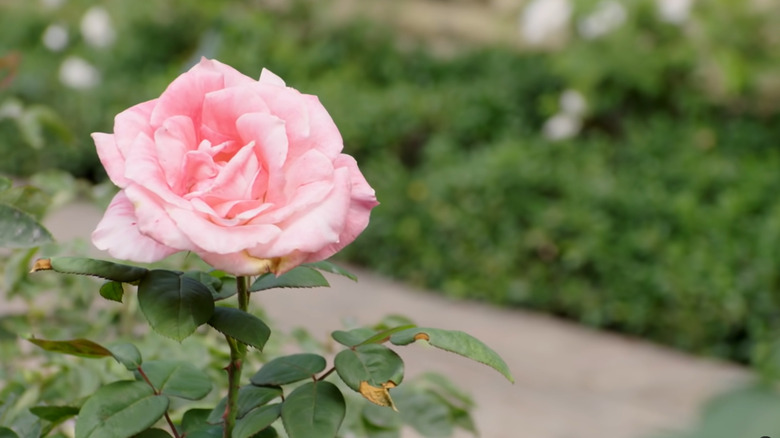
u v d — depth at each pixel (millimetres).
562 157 8648
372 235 8125
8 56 2094
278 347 1983
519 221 7852
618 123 9688
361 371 1149
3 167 9617
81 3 12398
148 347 1880
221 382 1887
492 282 7684
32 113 2838
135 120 1095
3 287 2221
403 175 8453
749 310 6973
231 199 1048
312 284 1246
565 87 9891
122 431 1146
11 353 2105
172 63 11156
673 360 6629
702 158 8594
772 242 7168
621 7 9875
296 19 11906
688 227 7582
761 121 9414
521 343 6598
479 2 11781
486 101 9523
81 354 1276
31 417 1638
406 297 7449
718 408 516
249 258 1011
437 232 7973
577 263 7438
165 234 991
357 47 11430
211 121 1108
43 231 1401
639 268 7328
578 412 5145
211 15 11547
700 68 9586
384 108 9344
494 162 8242
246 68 10586
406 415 1723
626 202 7785
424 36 11820
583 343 6770
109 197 2455
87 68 9914
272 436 1299
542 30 9695
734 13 9578
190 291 1134
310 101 1123
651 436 528
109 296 1239
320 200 1030
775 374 531
